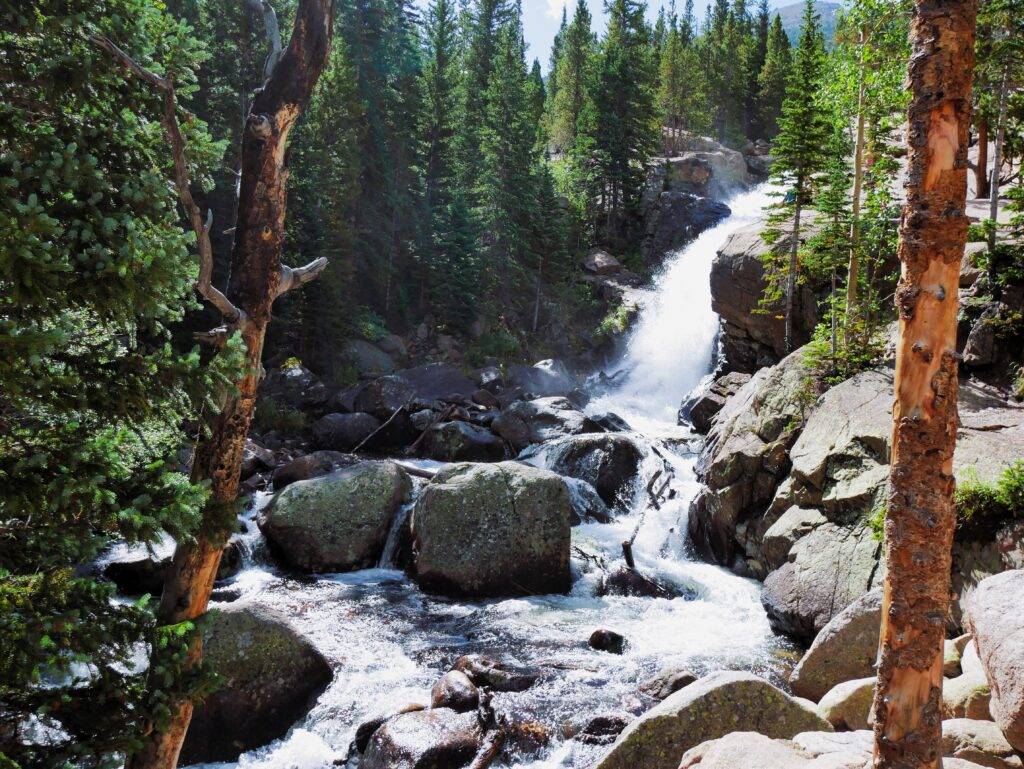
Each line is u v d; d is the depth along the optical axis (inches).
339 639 506.3
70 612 176.2
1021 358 642.2
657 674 437.1
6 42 199.5
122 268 175.3
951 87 200.7
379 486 705.6
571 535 765.9
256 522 739.4
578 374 1830.7
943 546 204.4
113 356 192.4
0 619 171.3
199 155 237.6
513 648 498.3
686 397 1353.3
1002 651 265.9
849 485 589.6
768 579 597.0
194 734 371.2
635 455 926.4
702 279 1833.2
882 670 209.6
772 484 687.7
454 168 2108.8
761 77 3462.1
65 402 179.9
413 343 1774.1
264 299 267.0
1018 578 292.8
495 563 611.2
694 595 636.1
